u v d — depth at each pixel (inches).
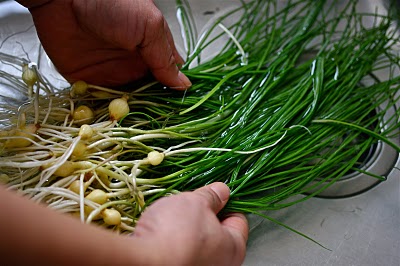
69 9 13.0
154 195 13.1
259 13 18.3
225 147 13.9
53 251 7.3
